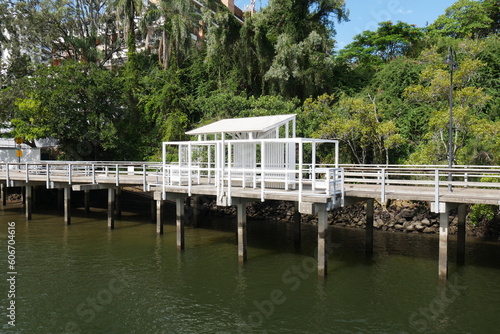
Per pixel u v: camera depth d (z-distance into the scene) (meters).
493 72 29.42
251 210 26.47
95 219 25.83
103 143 33.44
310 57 33.75
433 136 23.44
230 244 19.33
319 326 10.91
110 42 47.88
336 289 13.35
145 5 40.69
